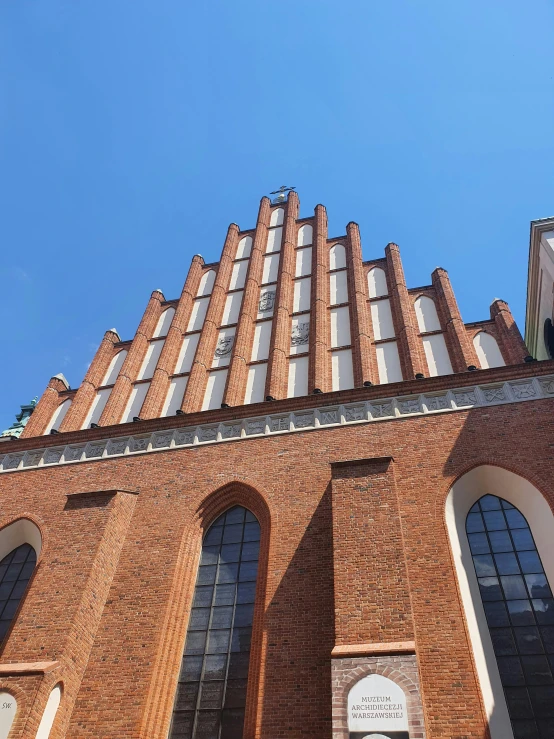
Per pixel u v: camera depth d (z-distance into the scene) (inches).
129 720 537.6
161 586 639.8
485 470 650.8
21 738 486.3
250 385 872.9
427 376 812.0
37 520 759.1
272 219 1222.9
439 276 950.4
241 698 548.1
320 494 673.0
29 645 572.7
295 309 985.5
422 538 599.8
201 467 756.6
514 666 514.3
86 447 844.6
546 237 816.3
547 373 719.7
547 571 567.8
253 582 635.5
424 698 487.2
